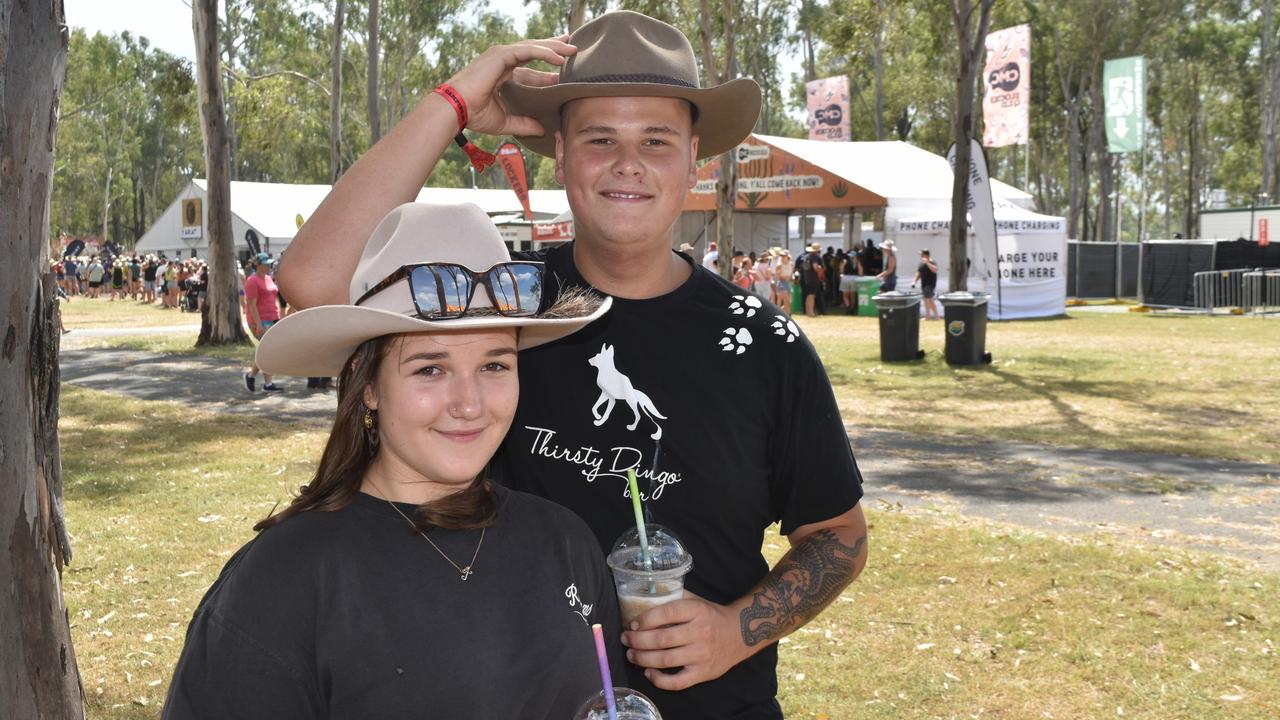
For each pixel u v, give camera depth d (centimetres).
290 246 200
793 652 482
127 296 4788
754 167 3011
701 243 3334
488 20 5344
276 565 147
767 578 211
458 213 170
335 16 2816
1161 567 590
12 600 250
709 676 191
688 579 212
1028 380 1410
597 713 151
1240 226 3441
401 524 157
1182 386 1335
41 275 249
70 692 263
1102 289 3353
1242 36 5859
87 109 7712
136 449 976
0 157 238
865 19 1822
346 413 162
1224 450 934
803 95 6538
